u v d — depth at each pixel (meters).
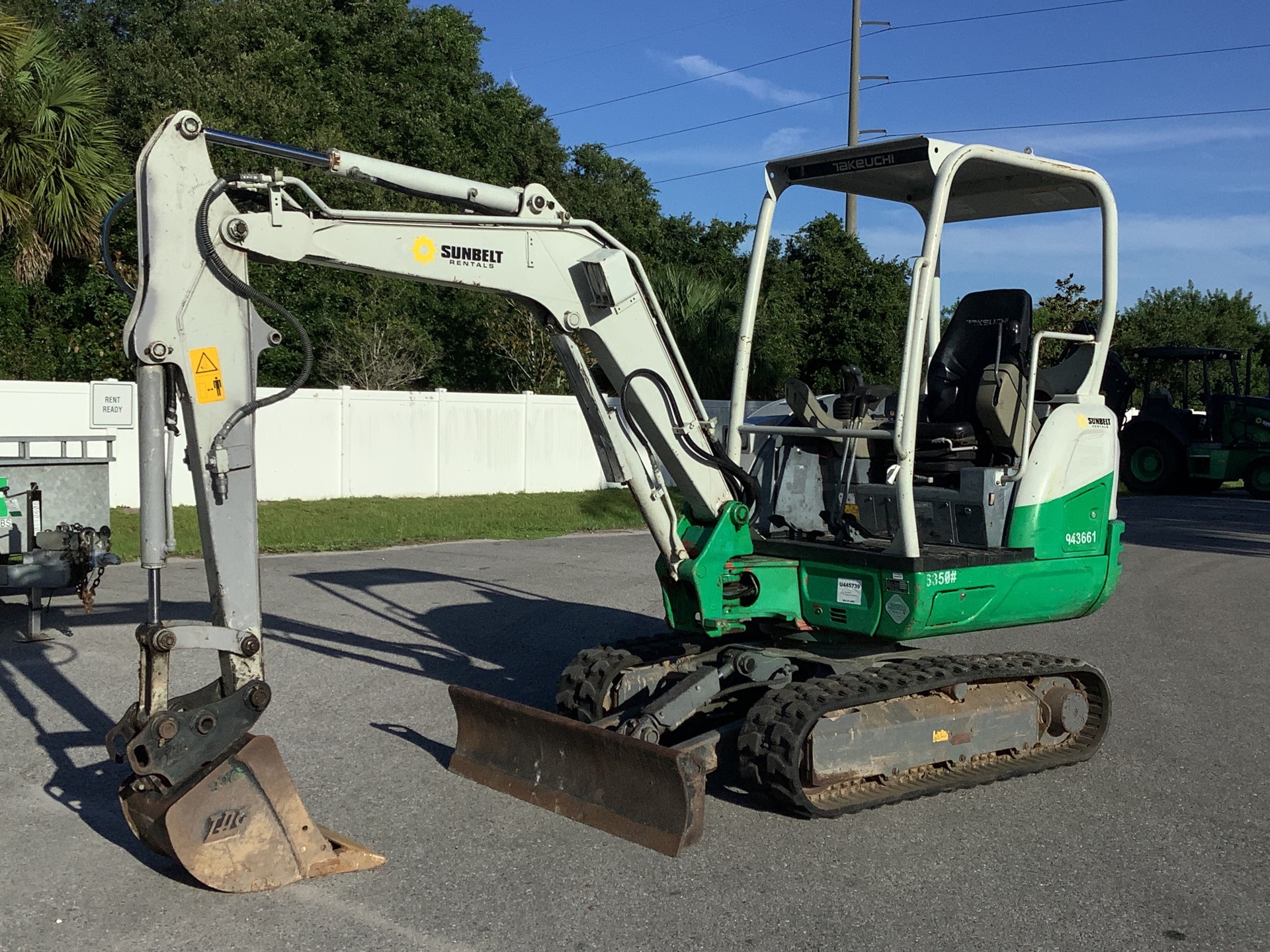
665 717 5.44
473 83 35.78
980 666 5.83
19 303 20.27
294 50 30.03
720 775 5.92
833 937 4.09
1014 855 4.88
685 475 5.80
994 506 5.91
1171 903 4.42
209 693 4.62
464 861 4.71
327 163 4.62
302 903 4.30
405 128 31.94
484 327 26.41
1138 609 11.07
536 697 7.28
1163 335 38.12
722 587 5.88
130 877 4.53
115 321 20.72
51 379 19.89
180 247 4.30
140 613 9.75
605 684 5.90
